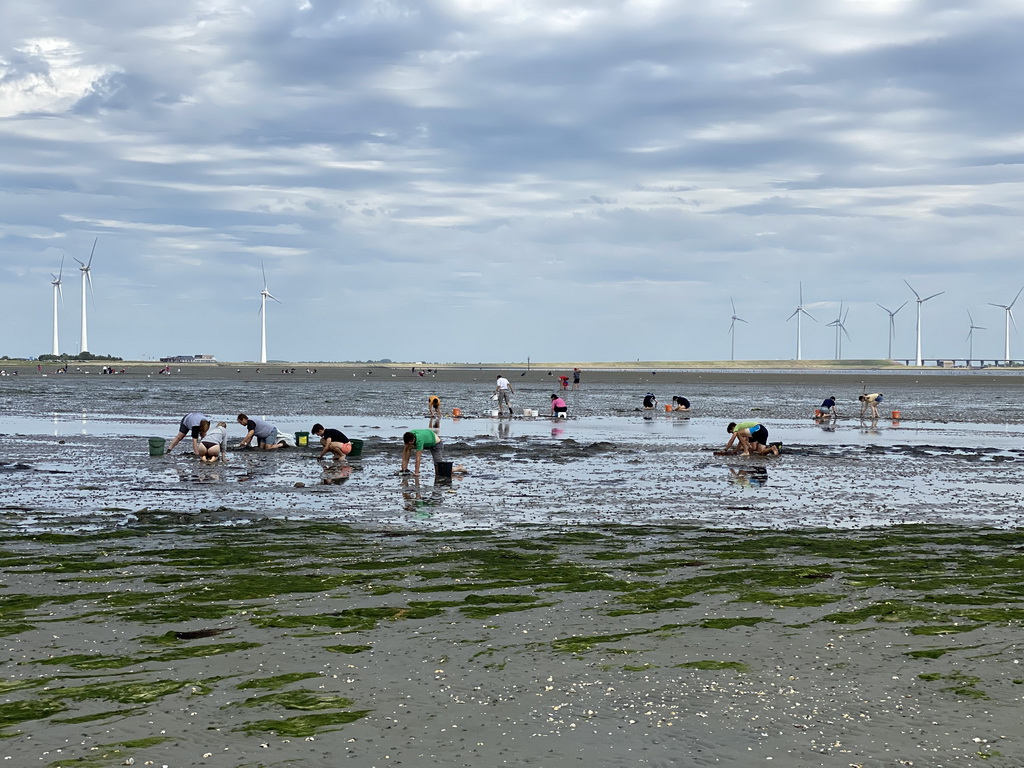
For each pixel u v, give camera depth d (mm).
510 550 15781
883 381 138250
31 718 7965
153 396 75938
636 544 16469
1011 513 20688
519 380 133375
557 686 8805
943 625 11016
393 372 182250
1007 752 7305
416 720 7953
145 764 7039
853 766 7047
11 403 65188
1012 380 149250
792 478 26719
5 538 16672
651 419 53188
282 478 25844
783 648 10055
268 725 7832
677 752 7297
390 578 13484
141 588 12750
